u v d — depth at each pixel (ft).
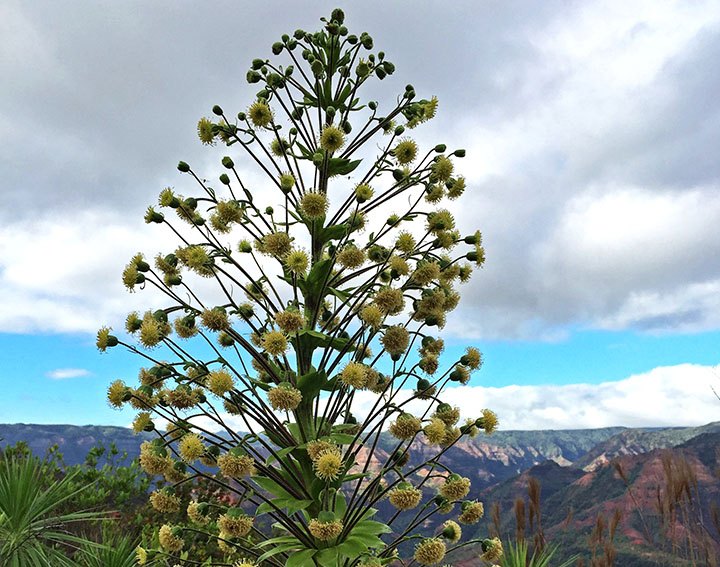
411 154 9.10
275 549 7.42
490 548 8.08
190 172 8.70
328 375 8.07
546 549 16.33
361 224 9.30
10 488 12.66
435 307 8.63
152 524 18.56
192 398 7.56
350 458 7.77
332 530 6.93
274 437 7.99
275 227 9.01
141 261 8.31
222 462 7.08
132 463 21.99
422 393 8.43
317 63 9.84
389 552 8.53
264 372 9.29
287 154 9.68
